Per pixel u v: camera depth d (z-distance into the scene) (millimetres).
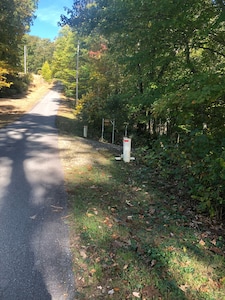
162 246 3232
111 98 17078
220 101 5039
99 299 2318
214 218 4328
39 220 3629
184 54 8258
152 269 2766
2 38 18328
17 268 2639
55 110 27453
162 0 5918
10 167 5996
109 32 8016
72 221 3650
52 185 5004
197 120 5137
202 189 4273
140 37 7906
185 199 4965
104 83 19156
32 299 2273
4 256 2812
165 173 5578
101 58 19016
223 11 5504
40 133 11711
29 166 6168
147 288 2494
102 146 9805
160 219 4023
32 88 48750
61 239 3193
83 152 8016
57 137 10773
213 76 4895
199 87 4867
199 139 4488
